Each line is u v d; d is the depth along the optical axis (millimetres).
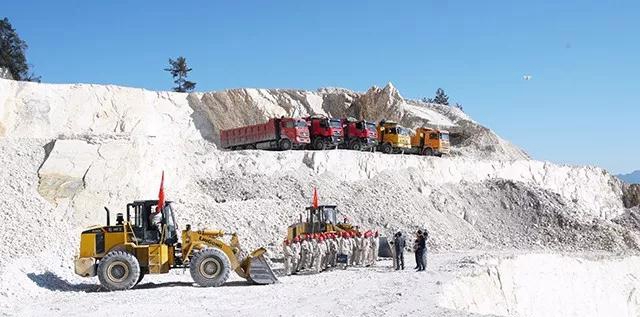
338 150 49906
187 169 43500
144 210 24266
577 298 38156
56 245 27094
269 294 21844
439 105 77875
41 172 33125
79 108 49312
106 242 23688
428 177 52781
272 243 35125
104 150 35062
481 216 50969
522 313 31656
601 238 49062
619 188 66125
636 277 44594
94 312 17984
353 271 29797
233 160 46875
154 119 54625
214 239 24797
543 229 49750
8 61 77938
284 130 51406
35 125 45969
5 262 23297
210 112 58312
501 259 33531
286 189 44531
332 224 34031
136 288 23578
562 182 62156
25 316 17344
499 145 68750
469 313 18484
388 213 44469
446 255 38531
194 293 22000
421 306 19469
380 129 56844
